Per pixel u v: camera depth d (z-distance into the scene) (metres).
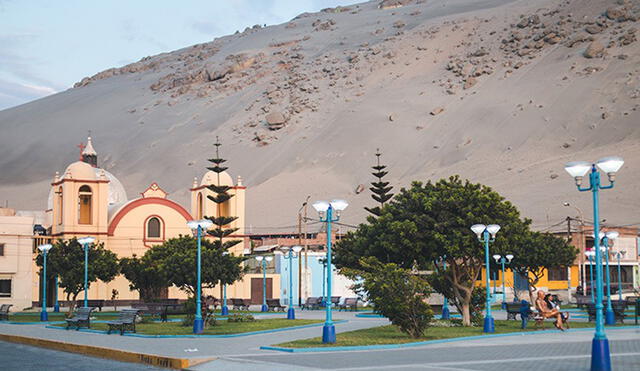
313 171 198.25
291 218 168.75
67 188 71.19
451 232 40.41
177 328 39.22
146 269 60.56
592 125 180.12
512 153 179.50
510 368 19.78
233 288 78.56
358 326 40.66
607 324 38.56
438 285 42.25
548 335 32.88
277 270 82.81
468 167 177.00
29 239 67.88
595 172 20.52
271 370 20.53
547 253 60.59
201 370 21.62
